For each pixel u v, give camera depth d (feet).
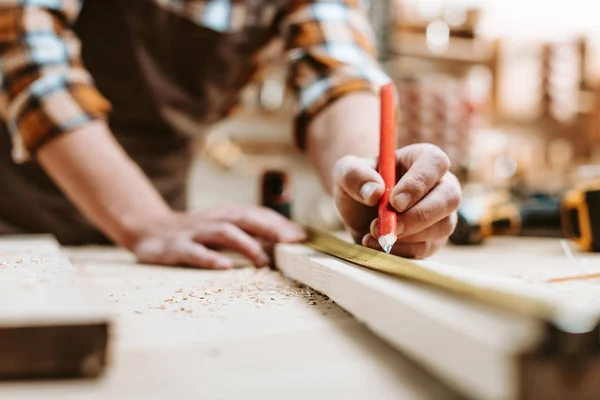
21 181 4.16
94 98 3.02
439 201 1.98
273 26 4.07
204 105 4.42
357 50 3.22
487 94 7.27
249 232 2.76
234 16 4.06
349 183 1.99
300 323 1.44
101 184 2.89
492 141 7.28
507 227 3.75
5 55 2.97
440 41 6.98
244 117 7.59
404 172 2.13
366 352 1.20
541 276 2.23
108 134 3.06
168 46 4.11
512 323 0.94
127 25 3.93
